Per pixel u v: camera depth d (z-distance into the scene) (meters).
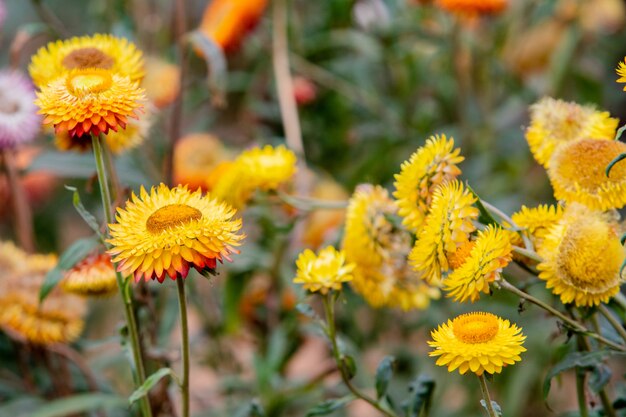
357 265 1.10
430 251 0.97
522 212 1.01
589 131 1.04
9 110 1.24
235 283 1.44
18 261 1.25
